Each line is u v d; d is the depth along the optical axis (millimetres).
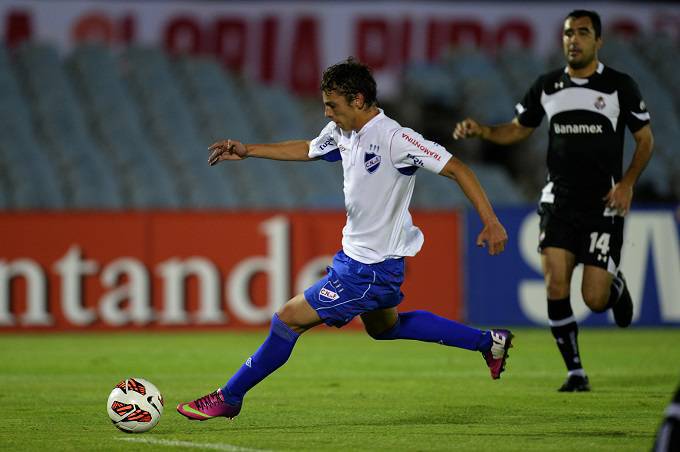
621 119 25125
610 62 68062
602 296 25328
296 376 30953
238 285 46344
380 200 19234
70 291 45562
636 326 47062
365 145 19188
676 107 67812
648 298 46906
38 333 45344
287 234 46562
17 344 41531
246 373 19750
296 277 46656
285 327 19656
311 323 19703
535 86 26031
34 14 63438
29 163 56875
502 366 21266
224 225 46406
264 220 46531
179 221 46219
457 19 66875
